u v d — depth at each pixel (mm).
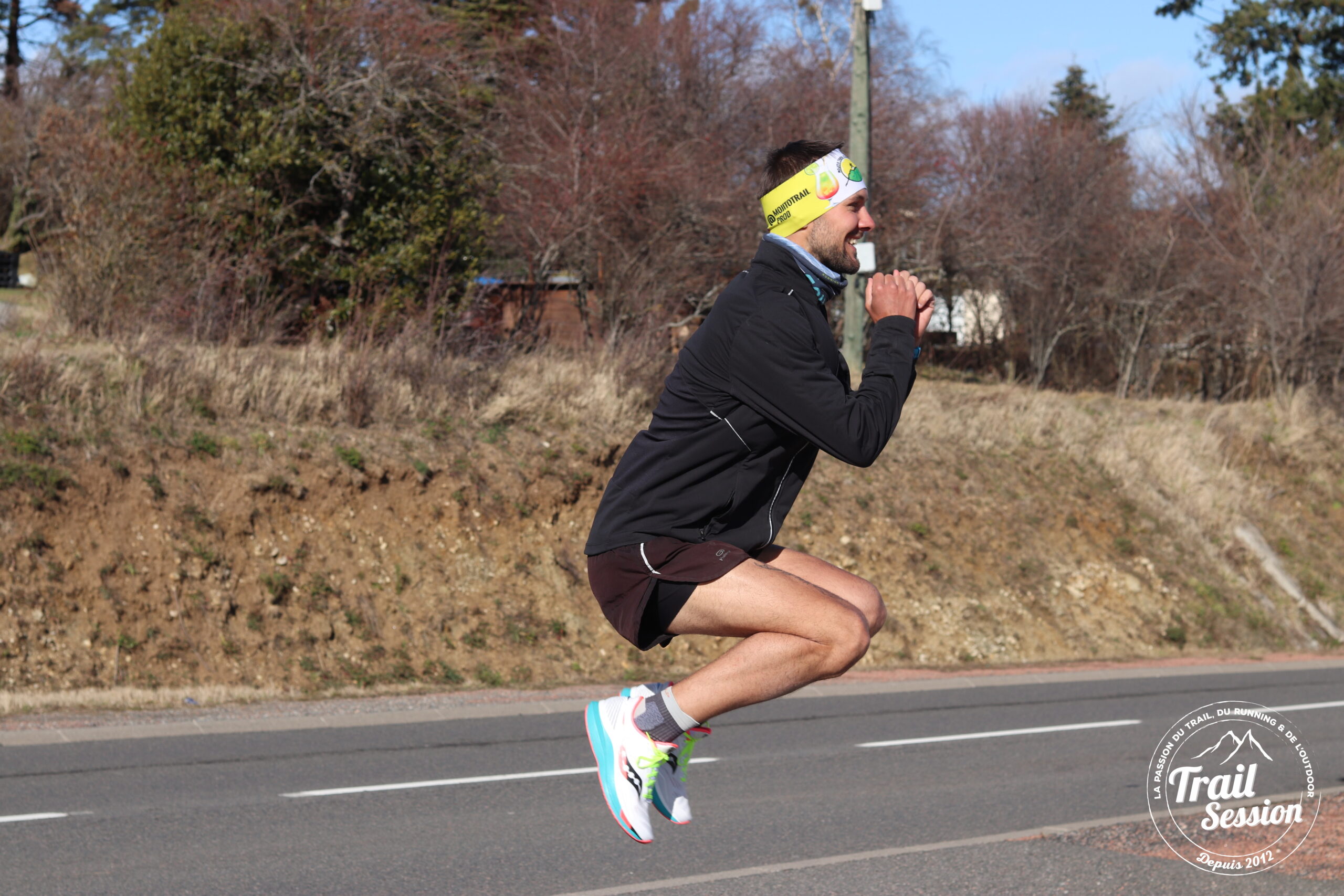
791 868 6328
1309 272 29766
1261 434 28031
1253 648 21281
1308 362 30594
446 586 15922
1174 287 31375
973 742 11117
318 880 6445
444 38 21719
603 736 2643
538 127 24438
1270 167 32344
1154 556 22281
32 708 11445
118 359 15734
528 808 8180
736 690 2555
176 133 18906
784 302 2645
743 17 28109
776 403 2594
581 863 6836
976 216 29234
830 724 12039
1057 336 31328
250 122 18875
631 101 26547
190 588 14266
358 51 19750
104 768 9156
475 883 6430
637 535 2662
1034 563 20969
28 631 13117
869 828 7746
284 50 19484
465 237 20328
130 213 17656
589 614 16578
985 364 33031
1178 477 24844
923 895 5781
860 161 21562
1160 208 32812
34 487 13883
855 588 2777
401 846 7172
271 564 14938
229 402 16000
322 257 19641
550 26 27547
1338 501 27266
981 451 23078
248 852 6973
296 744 10375
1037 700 14078
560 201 22031
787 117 26625
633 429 18891
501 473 17156
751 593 2547
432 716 12016
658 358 20312
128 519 14305
